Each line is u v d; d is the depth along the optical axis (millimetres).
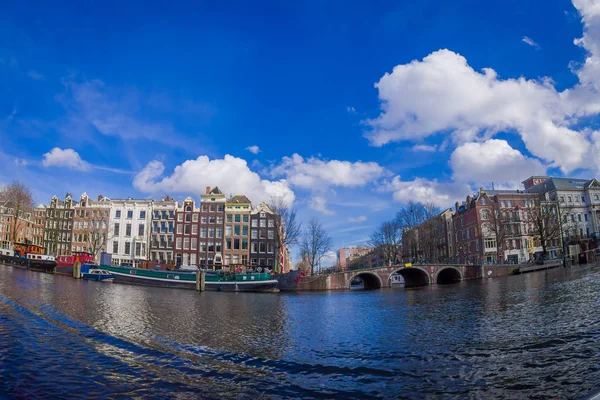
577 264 65438
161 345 18562
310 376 14312
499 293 39406
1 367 13664
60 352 16062
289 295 49812
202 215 81812
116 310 28688
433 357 16391
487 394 12133
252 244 80000
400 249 100688
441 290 51188
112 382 13031
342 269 69688
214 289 54000
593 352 15656
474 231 89438
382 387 13086
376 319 27188
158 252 81688
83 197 86438
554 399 11453
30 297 31766
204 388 12930
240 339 20578
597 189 91125
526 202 87688
